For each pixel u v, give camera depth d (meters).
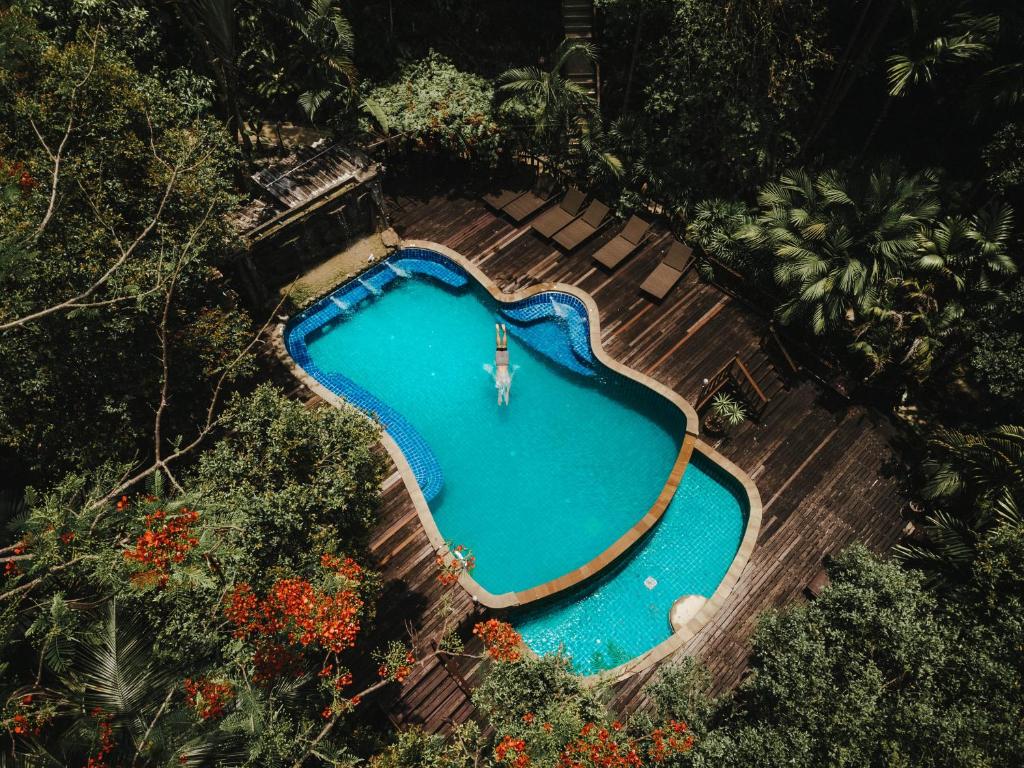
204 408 17.48
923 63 20.34
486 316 24.08
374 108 24.47
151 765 10.26
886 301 20.28
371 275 24.56
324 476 14.19
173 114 17.20
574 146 25.94
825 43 23.94
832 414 20.91
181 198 16.20
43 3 18.36
